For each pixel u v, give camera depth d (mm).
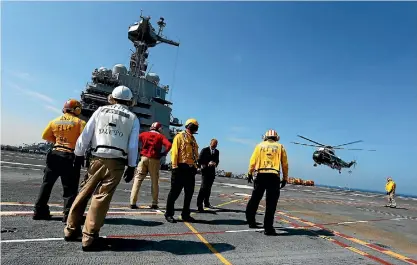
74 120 4320
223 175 57312
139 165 6219
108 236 3580
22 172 11586
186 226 4672
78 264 2568
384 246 4445
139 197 8227
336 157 27953
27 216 4270
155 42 53344
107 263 2660
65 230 3277
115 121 3246
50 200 5977
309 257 3441
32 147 54750
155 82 50625
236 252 3396
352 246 4227
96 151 3141
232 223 5328
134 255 2963
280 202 11141
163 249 3262
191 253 3203
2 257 2555
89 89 43156
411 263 3586
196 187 14758
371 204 15438
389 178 15078
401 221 8156
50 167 4168
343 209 10391
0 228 3479
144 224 4488
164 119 49625
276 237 4410
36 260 2570
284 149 4891
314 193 23125
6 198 5559
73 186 4199
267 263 3078
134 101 3613
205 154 6848
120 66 46844
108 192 3115
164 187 12422
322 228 5586
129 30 51938
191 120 5301
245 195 12836
